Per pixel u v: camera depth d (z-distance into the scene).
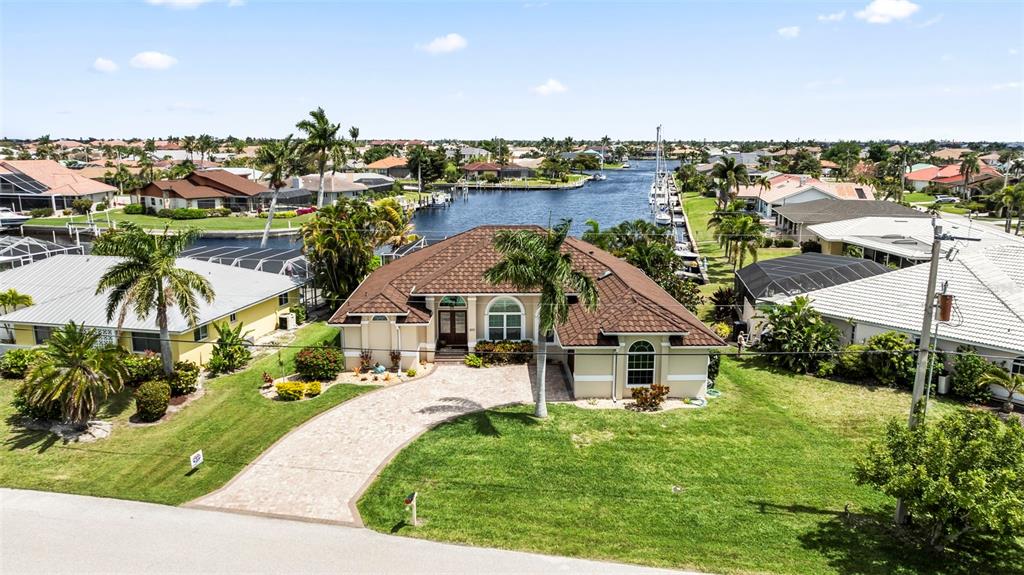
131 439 27.00
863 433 27.12
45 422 28.14
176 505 21.88
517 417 28.62
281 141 87.75
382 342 34.66
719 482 23.09
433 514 21.08
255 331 40.38
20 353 33.72
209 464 24.75
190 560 18.73
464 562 18.50
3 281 39.31
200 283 30.34
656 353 30.45
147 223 96.44
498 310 36.38
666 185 153.88
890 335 32.41
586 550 19.06
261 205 114.00
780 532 19.94
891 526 20.22
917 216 72.25
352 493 22.50
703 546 19.23
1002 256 40.28
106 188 117.81
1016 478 16.50
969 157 129.88
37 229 95.06
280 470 24.19
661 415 28.97
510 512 21.14
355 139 107.00
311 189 123.25
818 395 31.39
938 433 17.61
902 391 31.69
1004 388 29.92
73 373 26.44
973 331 31.30
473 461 24.64
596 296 26.48
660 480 23.23
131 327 33.59
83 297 36.81
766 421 28.36
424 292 34.72
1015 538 19.48
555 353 36.16
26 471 24.33
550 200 159.25
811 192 95.75
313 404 30.23
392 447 25.91
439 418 28.59
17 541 19.75
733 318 45.19
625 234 58.78
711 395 31.39
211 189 110.19
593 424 27.94
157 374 31.69
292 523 20.67
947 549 18.97
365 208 53.75
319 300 49.88
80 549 19.33
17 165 112.44
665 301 35.59
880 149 191.75
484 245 37.66
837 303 36.81
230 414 29.30
